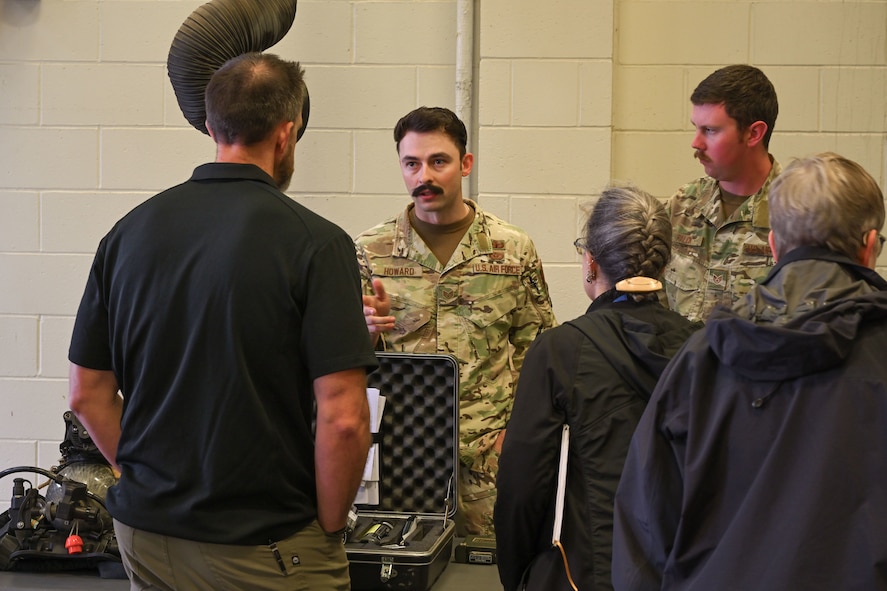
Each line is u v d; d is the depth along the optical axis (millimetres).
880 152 3055
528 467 1455
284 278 1473
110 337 1589
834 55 3049
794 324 1112
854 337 1106
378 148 3166
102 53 3154
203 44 2178
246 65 1600
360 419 1502
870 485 1054
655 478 1192
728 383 1170
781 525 1075
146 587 1523
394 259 2479
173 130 3168
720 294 2348
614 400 1446
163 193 1580
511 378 2484
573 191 3066
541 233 3080
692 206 2406
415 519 2051
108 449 1655
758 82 2203
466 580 1894
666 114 3111
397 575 1787
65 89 3168
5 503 3213
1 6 3146
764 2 3059
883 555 1021
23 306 3199
